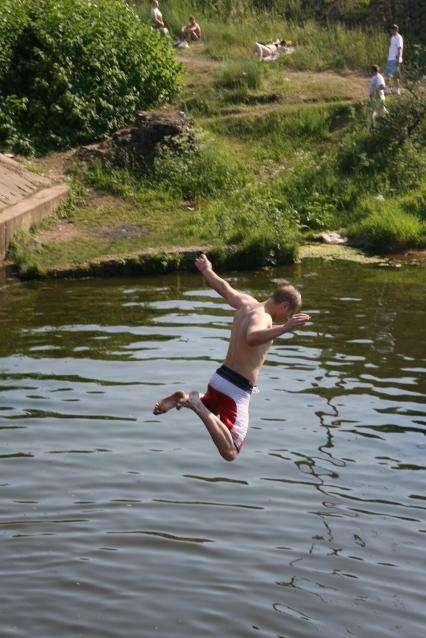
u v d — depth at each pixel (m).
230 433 9.54
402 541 10.38
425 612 9.08
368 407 14.16
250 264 24.20
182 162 30.30
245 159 31.66
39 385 14.78
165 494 11.30
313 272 23.59
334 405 14.23
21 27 32.22
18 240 23.97
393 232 26.20
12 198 26.16
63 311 19.52
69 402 14.11
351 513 10.97
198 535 10.38
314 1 44.44
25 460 12.13
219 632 8.61
